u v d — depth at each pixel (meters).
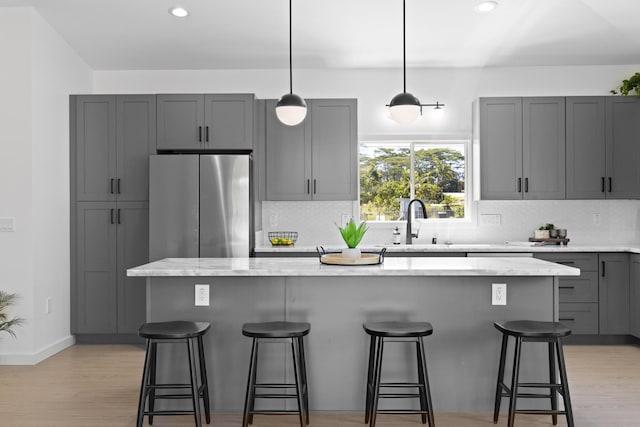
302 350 2.87
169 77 5.55
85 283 4.88
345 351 3.08
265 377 3.08
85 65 5.29
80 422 2.96
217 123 4.96
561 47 4.94
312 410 3.08
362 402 3.08
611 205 5.46
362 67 5.50
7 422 2.96
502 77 5.53
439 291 3.07
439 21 4.34
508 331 2.67
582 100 5.12
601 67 5.48
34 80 4.22
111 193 4.91
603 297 4.77
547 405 3.04
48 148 4.47
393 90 5.57
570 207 5.48
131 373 3.91
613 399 3.29
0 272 4.19
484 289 3.06
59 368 4.05
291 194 5.17
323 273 2.87
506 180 5.17
